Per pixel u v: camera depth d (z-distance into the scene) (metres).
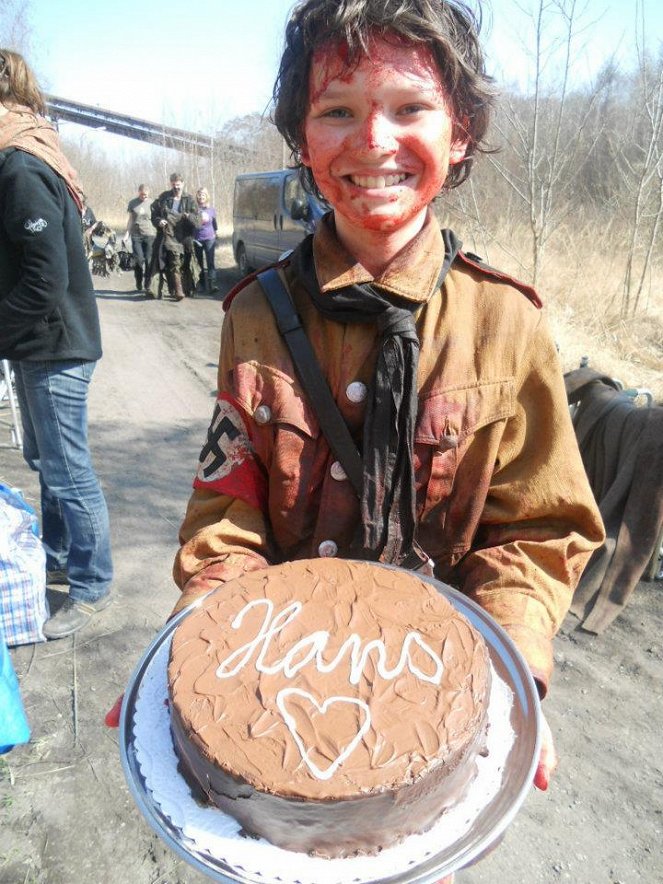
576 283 7.85
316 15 1.00
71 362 2.47
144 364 7.14
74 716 2.51
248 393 1.18
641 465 3.26
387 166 1.01
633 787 2.31
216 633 1.09
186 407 5.90
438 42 0.98
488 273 1.17
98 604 3.01
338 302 1.10
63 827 2.10
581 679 2.79
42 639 2.86
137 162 30.94
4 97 2.21
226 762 0.90
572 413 3.84
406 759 0.90
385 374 1.10
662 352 6.80
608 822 2.19
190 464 4.73
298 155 1.25
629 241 8.45
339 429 1.14
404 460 1.12
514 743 1.01
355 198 1.03
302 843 0.90
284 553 1.30
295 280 1.19
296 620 1.11
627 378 5.93
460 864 0.88
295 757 0.91
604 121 8.70
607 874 2.03
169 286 10.71
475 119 1.17
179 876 1.97
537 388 1.14
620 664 2.88
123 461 4.73
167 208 10.50
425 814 0.92
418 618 1.10
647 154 7.41
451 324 1.12
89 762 2.32
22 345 2.36
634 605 3.24
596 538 1.17
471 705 0.97
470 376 1.12
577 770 2.37
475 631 1.08
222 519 1.23
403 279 1.10
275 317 1.17
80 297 2.43
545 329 1.15
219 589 1.16
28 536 2.90
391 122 1.00
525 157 7.57
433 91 1.00
